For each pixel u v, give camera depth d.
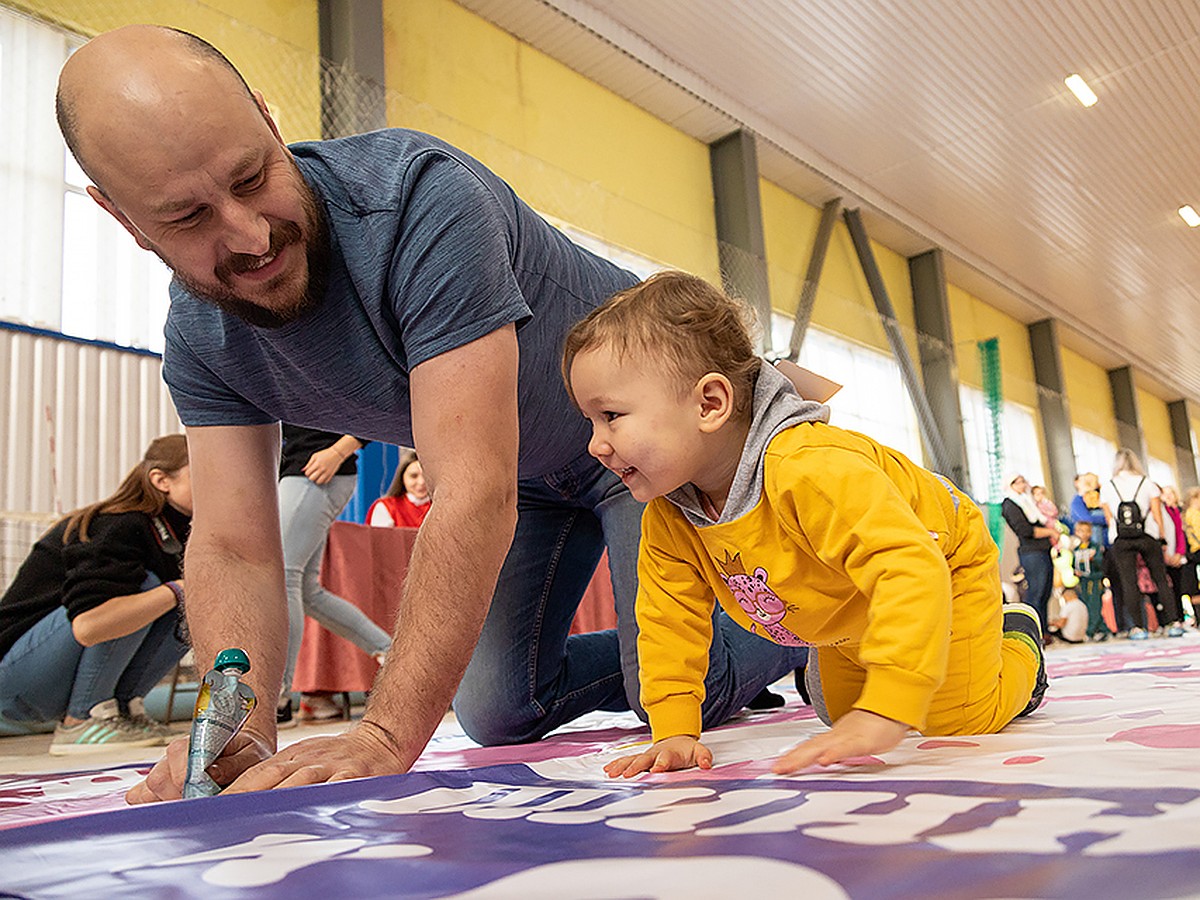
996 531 8.52
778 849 0.44
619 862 0.43
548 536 1.68
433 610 0.95
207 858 0.50
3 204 3.76
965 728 1.14
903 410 8.53
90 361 4.02
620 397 1.04
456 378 1.04
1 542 3.67
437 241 1.07
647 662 1.13
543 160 6.08
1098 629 7.09
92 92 0.91
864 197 8.34
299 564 2.73
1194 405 16.75
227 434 1.27
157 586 2.47
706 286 1.11
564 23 6.00
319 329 1.15
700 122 7.16
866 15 6.15
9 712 2.39
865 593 0.94
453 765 1.29
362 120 4.47
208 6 4.14
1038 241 9.61
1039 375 11.54
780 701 2.14
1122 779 0.58
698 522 1.11
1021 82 6.95
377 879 0.43
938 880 0.36
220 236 0.97
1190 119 7.59
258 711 1.07
